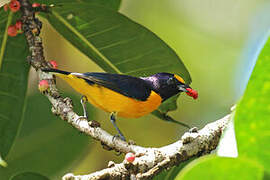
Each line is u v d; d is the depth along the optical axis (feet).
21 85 26.21
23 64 26.07
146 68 26.22
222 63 51.13
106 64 26.63
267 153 9.96
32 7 24.95
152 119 46.01
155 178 20.74
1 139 25.99
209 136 20.95
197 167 9.34
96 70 46.91
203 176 9.41
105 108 28.73
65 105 23.06
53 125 29.73
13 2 23.97
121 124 45.50
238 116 9.86
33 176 18.80
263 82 9.48
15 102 26.22
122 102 28.02
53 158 28.94
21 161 28.66
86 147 29.68
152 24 52.65
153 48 24.85
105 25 24.48
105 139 21.81
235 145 10.37
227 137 10.56
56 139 29.40
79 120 22.52
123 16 23.44
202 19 53.06
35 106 30.27
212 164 9.34
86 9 23.62
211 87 49.83
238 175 9.46
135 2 52.34
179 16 52.95
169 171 20.57
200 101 49.11
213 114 48.34
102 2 27.99
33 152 28.96
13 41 25.58
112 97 27.66
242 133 9.95
